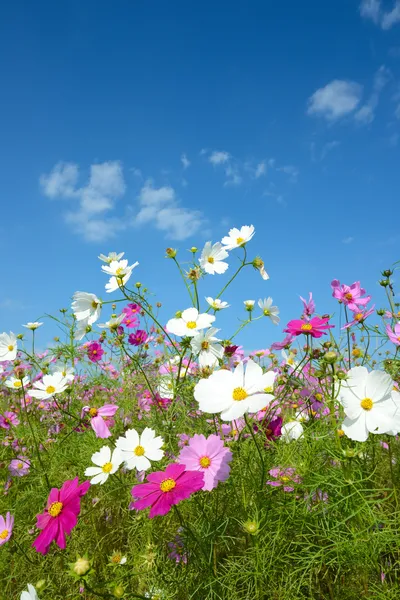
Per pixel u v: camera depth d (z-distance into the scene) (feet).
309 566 1.58
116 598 1.40
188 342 2.37
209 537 1.70
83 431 2.89
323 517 1.70
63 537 1.49
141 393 3.17
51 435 3.20
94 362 3.51
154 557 1.65
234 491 1.82
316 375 1.95
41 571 2.03
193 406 2.44
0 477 2.87
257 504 1.70
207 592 1.63
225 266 2.58
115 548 2.24
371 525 1.60
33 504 2.47
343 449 1.74
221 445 1.62
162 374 2.96
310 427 1.85
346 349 2.52
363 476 1.82
